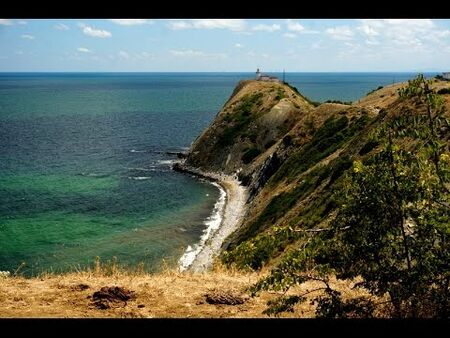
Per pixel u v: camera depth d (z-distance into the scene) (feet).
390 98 202.39
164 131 426.92
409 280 19.43
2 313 22.31
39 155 301.43
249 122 274.98
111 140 370.32
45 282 27.78
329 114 207.10
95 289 26.37
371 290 20.58
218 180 237.25
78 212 176.86
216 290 26.00
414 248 19.85
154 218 173.06
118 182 227.81
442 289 19.69
